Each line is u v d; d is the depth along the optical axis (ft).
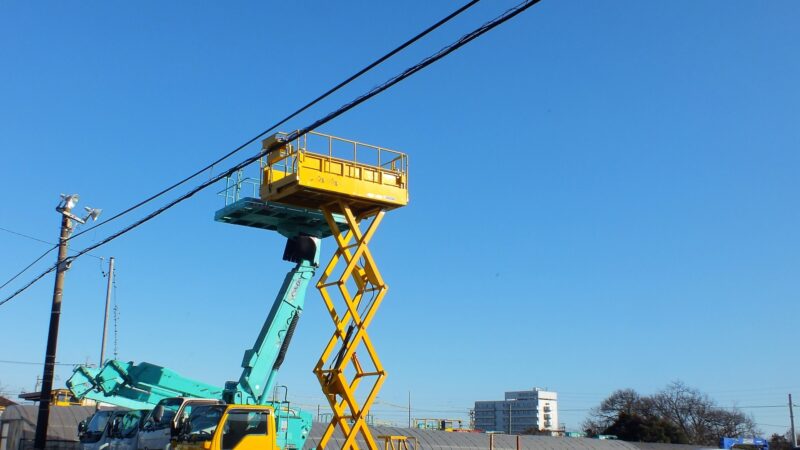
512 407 498.69
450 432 141.59
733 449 146.92
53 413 109.70
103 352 135.13
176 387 84.07
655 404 312.91
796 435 294.46
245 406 65.82
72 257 95.30
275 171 77.56
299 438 80.07
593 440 165.68
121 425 79.41
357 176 75.05
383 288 75.05
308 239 83.92
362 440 120.26
